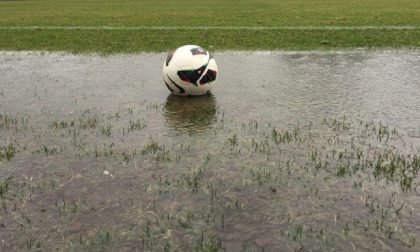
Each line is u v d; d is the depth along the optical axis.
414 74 11.12
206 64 8.89
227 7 34.12
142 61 13.55
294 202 4.77
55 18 28.09
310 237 4.14
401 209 4.60
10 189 5.15
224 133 6.96
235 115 7.90
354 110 8.12
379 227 4.28
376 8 29.80
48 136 6.89
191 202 4.81
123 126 7.36
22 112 8.26
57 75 11.66
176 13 29.80
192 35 19.00
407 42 16.16
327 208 4.64
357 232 4.21
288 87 9.93
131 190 5.09
